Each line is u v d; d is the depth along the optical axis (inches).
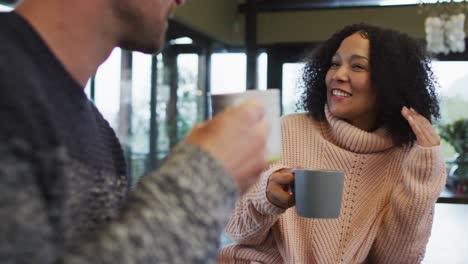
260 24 250.2
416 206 43.1
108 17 21.4
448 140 213.6
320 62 52.8
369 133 46.9
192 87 215.8
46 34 20.0
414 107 48.7
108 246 15.7
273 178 41.5
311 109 52.1
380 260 47.5
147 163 182.1
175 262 16.2
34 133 15.7
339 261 45.1
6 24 18.3
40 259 15.1
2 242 14.2
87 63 21.5
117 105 162.1
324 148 48.0
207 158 18.0
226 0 247.3
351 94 47.9
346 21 238.7
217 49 237.9
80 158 19.7
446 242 99.7
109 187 23.1
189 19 203.5
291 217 46.5
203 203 17.2
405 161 45.3
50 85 18.5
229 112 19.8
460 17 158.1
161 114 190.9
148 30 22.6
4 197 14.4
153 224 16.2
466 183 177.5
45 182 16.0
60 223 16.7
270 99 27.7
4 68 16.0
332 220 45.8
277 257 47.8
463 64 217.6
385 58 47.5
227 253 48.8
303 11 244.4
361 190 46.9
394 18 231.3
